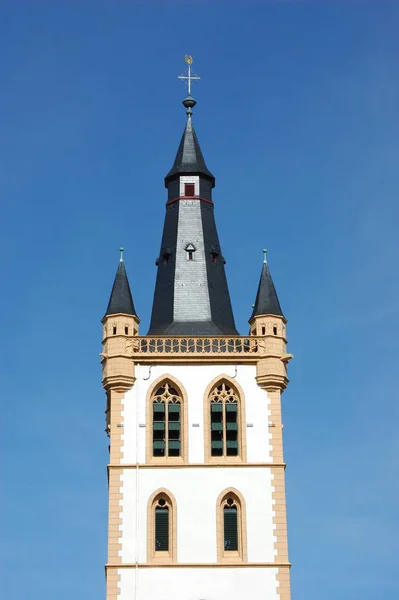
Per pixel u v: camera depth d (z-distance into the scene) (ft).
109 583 279.69
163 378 298.76
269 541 284.61
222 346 302.45
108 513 286.05
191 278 319.88
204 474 289.94
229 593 279.49
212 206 334.24
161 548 284.20
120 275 311.06
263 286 311.47
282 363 302.25
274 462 291.79
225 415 296.92
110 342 301.63
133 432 293.84
